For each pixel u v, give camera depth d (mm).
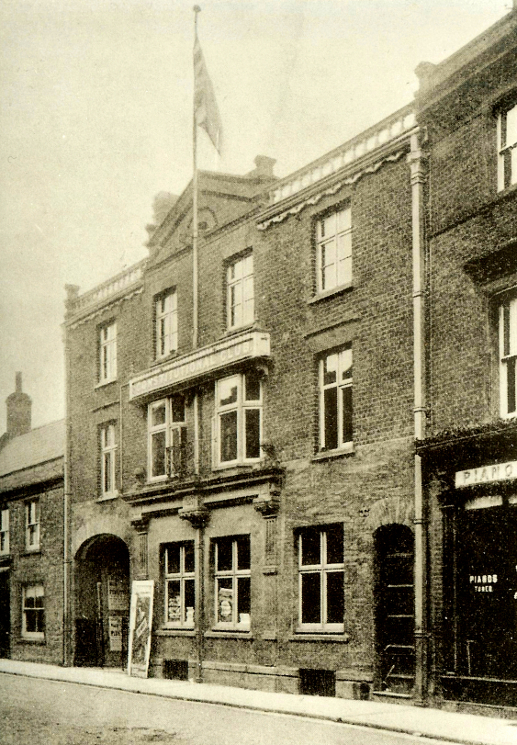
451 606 14336
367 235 17078
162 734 12094
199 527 20734
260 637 18625
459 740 11094
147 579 22625
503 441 13289
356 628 16312
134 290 24875
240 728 12672
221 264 21328
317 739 11453
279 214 19453
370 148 17266
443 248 15344
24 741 11586
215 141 21328
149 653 21719
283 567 18250
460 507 14312
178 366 21766
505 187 14320
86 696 17641
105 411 25734
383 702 15445
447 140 15430
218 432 20609
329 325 17719
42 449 30094
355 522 16594
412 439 15562
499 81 14297
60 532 27125
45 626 27250
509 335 14156
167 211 24531
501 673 13492
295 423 18438
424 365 15398
